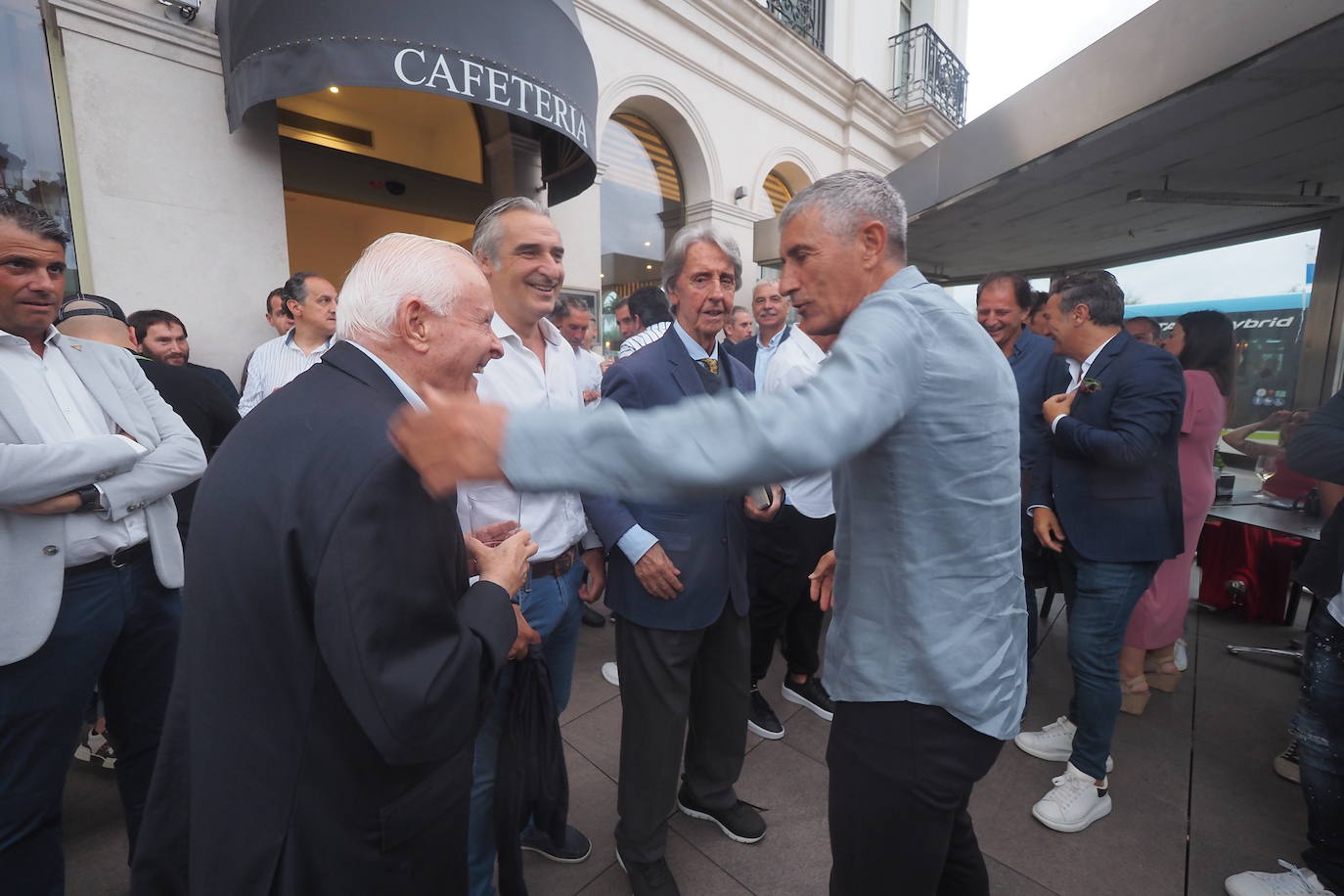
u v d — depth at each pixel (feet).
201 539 2.60
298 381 2.83
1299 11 6.06
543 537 4.83
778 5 23.30
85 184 9.61
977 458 3.01
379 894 2.77
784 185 26.32
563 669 5.71
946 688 3.13
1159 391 5.67
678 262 5.25
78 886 5.35
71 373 4.63
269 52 9.50
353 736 2.64
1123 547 5.83
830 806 3.62
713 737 5.85
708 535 5.05
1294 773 6.70
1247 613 10.89
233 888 2.55
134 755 5.11
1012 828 6.10
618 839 5.24
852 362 2.49
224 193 10.85
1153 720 7.90
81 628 4.43
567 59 11.92
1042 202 12.57
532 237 4.68
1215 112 8.16
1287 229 13.85
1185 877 5.49
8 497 3.83
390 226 20.24
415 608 2.55
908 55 29.78
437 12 10.01
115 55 9.68
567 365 5.42
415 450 1.94
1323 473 5.12
